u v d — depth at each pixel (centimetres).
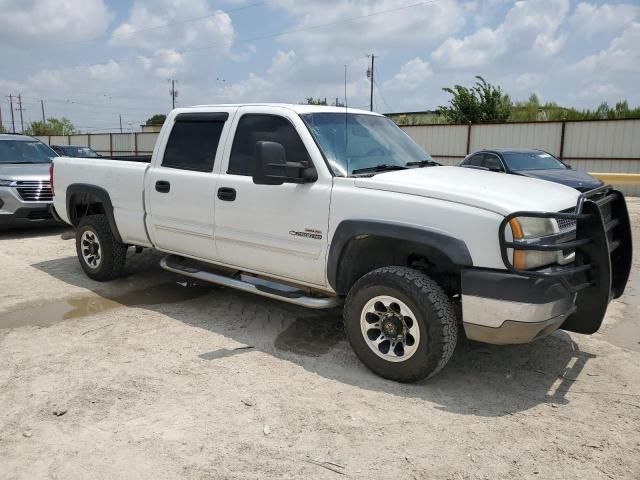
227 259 495
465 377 400
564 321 392
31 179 923
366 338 396
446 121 3222
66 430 320
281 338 471
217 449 303
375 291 384
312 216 419
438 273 410
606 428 330
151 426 325
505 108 3112
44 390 368
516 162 1187
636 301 590
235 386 378
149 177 544
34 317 517
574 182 1038
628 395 374
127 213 575
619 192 428
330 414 342
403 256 420
